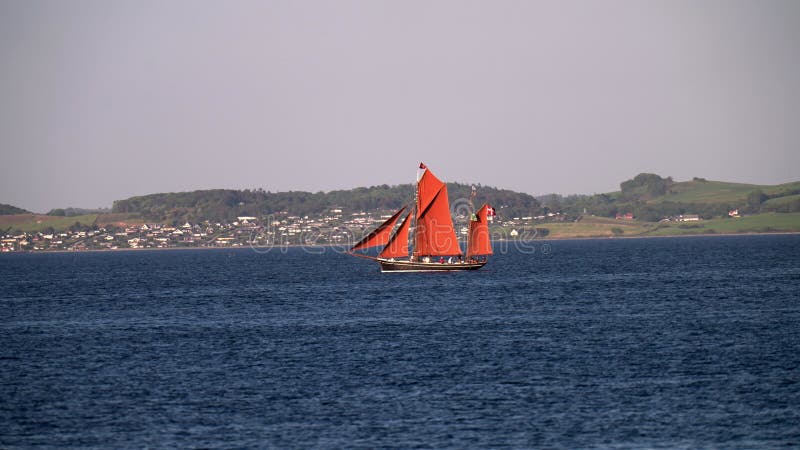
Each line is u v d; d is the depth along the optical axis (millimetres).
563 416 142250
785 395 153125
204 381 172125
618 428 135625
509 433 134000
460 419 141375
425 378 170750
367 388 163000
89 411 149750
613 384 163125
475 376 172000
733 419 139375
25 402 156500
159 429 138750
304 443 130875
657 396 153625
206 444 131250
